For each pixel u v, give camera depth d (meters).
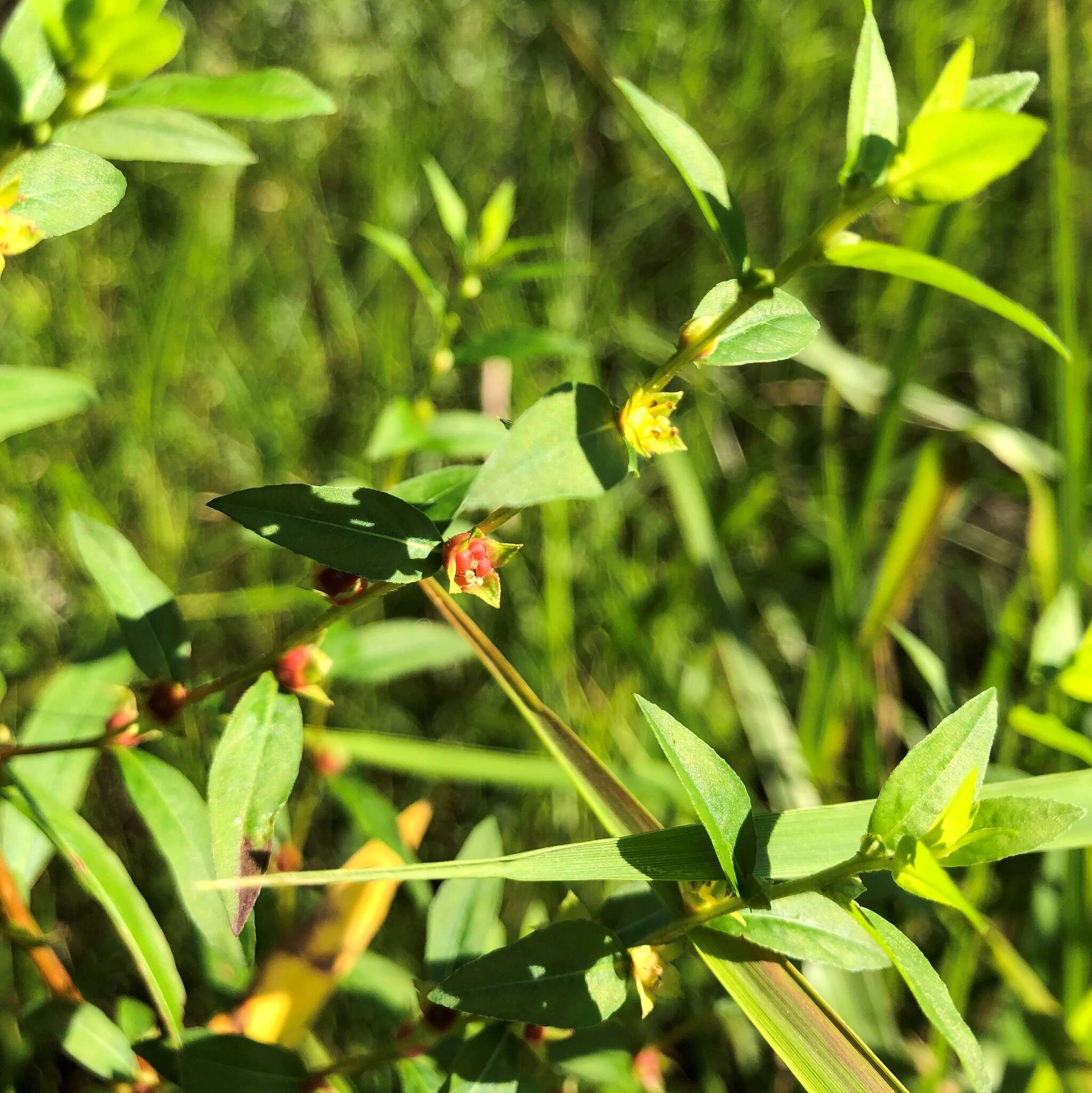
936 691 0.25
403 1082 0.18
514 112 0.44
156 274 0.37
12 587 0.31
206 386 0.37
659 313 0.43
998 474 0.39
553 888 0.26
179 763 0.28
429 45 0.44
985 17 0.44
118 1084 0.19
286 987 0.20
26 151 0.13
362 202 0.42
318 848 0.31
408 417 0.25
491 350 0.24
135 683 0.21
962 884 0.27
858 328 0.42
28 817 0.17
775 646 0.36
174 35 0.13
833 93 0.45
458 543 0.15
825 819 0.17
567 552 0.33
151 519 0.33
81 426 0.34
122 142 0.15
